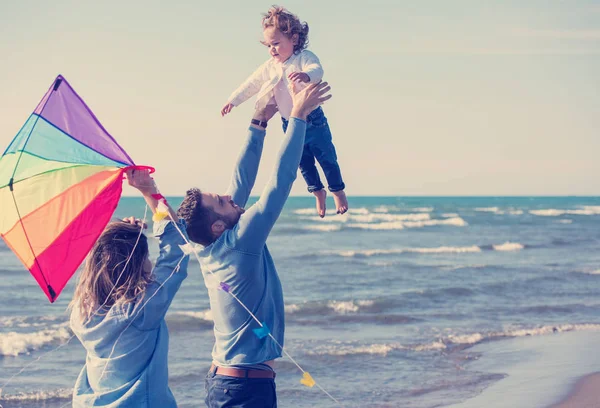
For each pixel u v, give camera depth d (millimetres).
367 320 12609
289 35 3764
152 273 2873
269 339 3070
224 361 3059
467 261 24672
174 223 2928
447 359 9398
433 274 20484
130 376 2807
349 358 9438
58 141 2875
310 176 4148
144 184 2990
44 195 2758
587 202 96062
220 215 3074
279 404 7383
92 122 2961
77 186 2783
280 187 2990
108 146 2953
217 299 3049
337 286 17844
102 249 2840
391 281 18828
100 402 2797
